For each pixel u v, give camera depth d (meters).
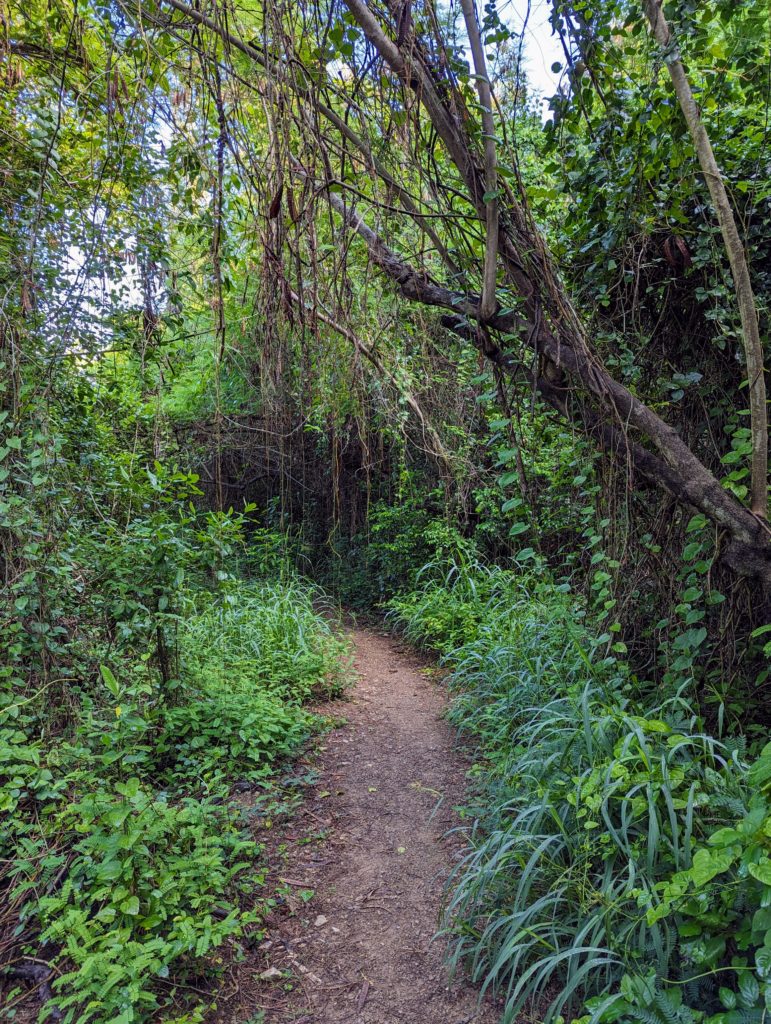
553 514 4.33
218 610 5.68
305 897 2.58
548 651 4.18
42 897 2.27
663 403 3.17
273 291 2.90
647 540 3.11
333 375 4.38
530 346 2.90
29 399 3.24
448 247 3.31
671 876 1.92
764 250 2.99
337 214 3.30
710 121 2.82
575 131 3.04
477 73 2.50
